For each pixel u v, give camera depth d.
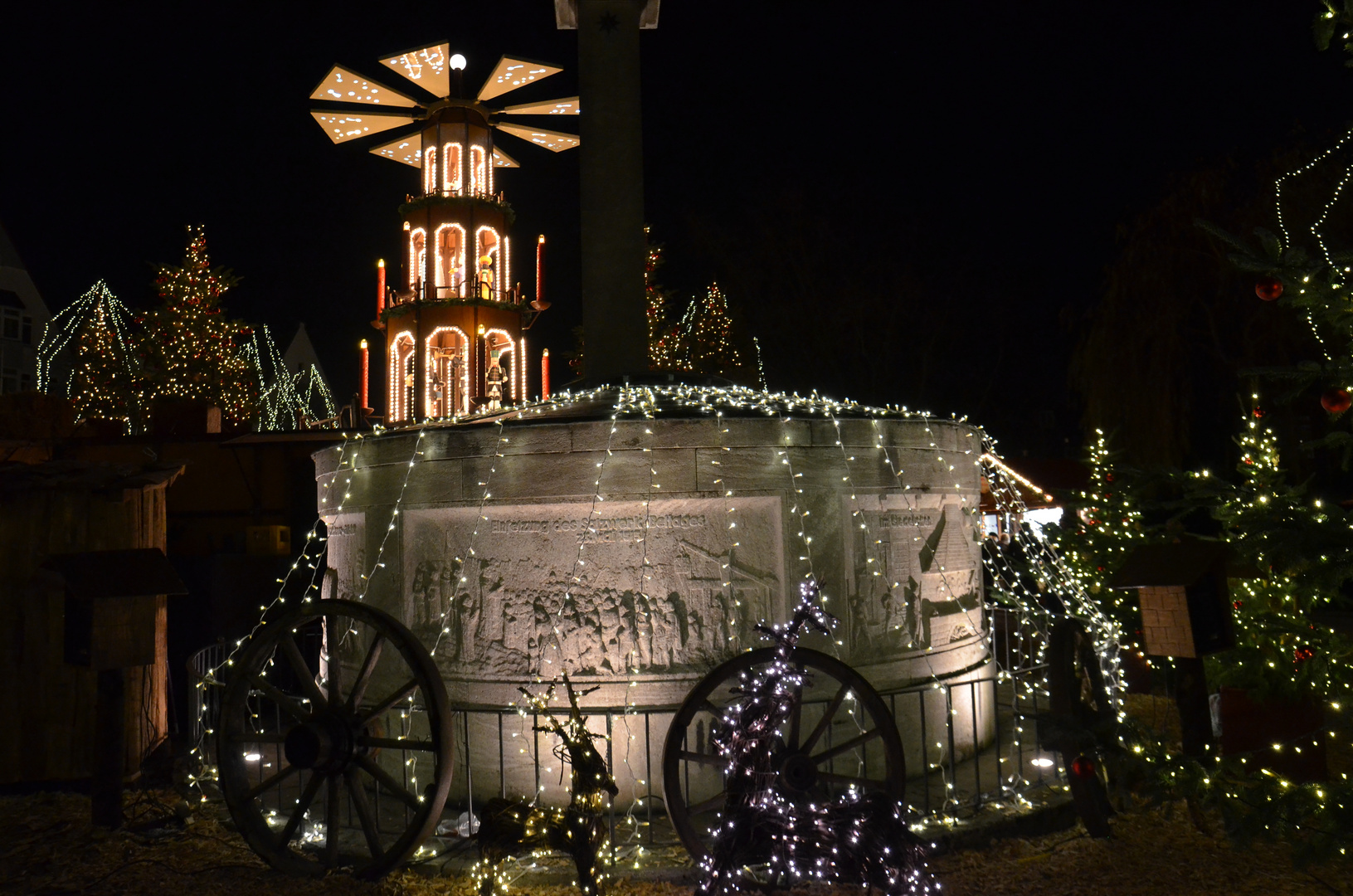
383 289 21.53
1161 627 5.88
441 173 21.70
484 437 6.67
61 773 7.39
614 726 6.31
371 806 6.66
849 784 5.77
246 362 32.41
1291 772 6.31
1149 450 17.53
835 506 6.66
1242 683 6.60
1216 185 17.53
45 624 7.47
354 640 7.51
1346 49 5.15
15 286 39.59
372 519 7.39
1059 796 6.28
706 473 6.39
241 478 14.32
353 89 21.02
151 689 7.99
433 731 5.45
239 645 7.17
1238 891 5.06
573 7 10.34
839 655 6.54
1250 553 5.54
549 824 5.11
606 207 9.84
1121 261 18.33
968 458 7.82
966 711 7.41
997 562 12.21
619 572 6.43
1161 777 5.36
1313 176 15.76
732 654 6.36
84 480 7.53
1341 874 5.25
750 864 5.02
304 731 5.48
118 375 29.88
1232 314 17.31
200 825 6.54
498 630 6.60
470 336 20.55
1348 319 5.25
